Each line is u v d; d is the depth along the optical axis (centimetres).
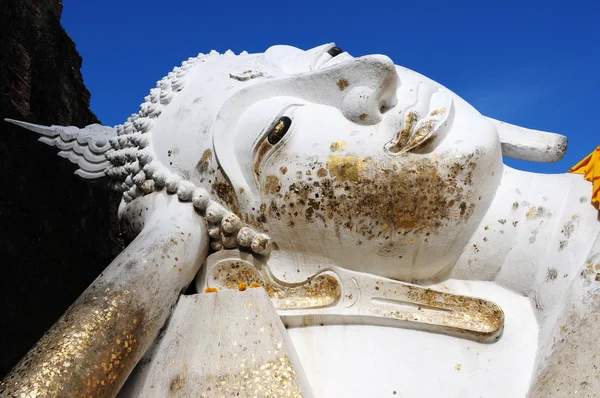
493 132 341
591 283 289
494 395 305
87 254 558
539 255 326
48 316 504
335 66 346
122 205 400
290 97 357
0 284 469
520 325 322
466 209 329
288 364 294
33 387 263
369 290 335
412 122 332
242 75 376
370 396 311
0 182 482
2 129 486
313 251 342
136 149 387
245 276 351
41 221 509
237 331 305
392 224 326
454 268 341
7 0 503
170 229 343
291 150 340
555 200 333
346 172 329
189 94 387
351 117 339
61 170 525
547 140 372
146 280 317
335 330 334
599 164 317
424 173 325
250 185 348
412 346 322
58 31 584
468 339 321
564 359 282
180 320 322
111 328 294
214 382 293
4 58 494
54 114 567
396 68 370
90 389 275
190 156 364
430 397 308
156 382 308
